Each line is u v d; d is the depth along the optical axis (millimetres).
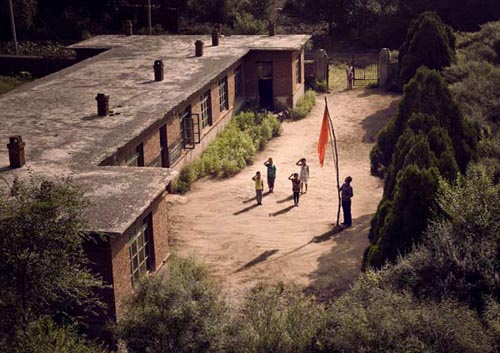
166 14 59781
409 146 21500
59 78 32656
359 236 24750
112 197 18594
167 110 27031
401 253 18281
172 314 13641
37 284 12359
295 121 40688
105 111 26172
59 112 26688
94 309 17312
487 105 29531
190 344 13539
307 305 15750
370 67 53406
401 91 45531
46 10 60688
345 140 36875
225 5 60375
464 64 36188
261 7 62312
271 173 29016
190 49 39750
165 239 21312
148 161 26453
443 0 58125
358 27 63125
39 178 17234
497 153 23766
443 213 17812
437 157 21453
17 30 58125
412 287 15359
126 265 18109
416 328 13219
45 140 23344
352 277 21531
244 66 41500
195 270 17938
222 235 25031
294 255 23375
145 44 41812
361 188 29875
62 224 12766
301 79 45375
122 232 16609
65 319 16422
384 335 13156
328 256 23219
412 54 41281
